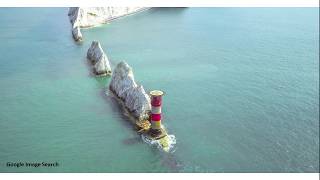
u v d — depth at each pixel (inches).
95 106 2032.5
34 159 1563.7
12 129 1788.9
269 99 2187.5
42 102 2068.2
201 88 2320.4
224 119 1929.1
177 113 1972.2
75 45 3127.5
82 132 1769.2
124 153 1611.7
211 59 2908.5
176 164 1545.3
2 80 2349.9
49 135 1740.9
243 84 2406.5
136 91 1900.8
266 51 3166.8
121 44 3248.0
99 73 2456.9
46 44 3120.1
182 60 2861.7
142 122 1839.3
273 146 1696.6
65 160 1563.7
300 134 1801.2
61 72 2514.8
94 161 1558.8
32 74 2456.9
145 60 2837.1
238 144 1702.8
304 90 2326.5
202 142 1705.2
